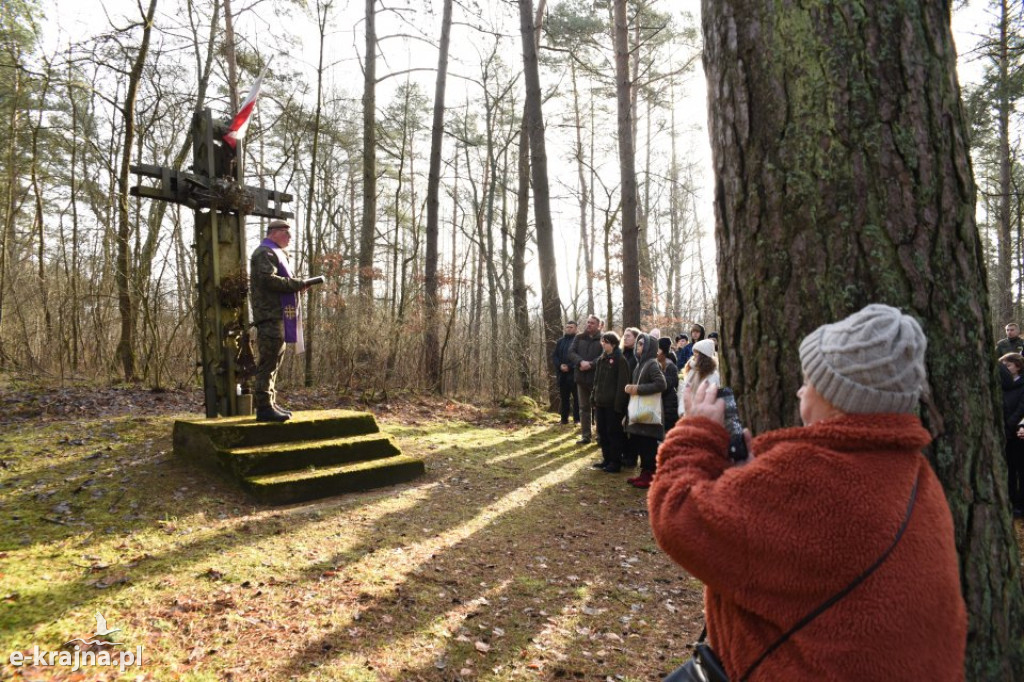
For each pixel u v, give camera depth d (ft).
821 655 3.41
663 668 10.19
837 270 5.27
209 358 20.44
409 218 81.76
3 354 27.89
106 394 25.18
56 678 8.08
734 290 5.93
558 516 17.90
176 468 17.56
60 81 33.19
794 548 3.47
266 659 9.14
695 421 4.33
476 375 44.04
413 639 10.23
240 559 12.44
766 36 5.63
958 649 3.65
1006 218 53.21
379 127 62.03
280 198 21.77
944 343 5.22
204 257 20.42
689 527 3.77
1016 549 5.53
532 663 9.95
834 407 3.86
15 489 15.06
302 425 19.20
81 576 11.03
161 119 39.52
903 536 3.49
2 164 35.22
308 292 35.45
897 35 5.31
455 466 22.50
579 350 29.07
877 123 5.24
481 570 13.47
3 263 29.55
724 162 5.97
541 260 40.42
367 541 14.32
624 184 40.14
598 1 58.70
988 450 5.37
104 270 30.30
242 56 43.16
